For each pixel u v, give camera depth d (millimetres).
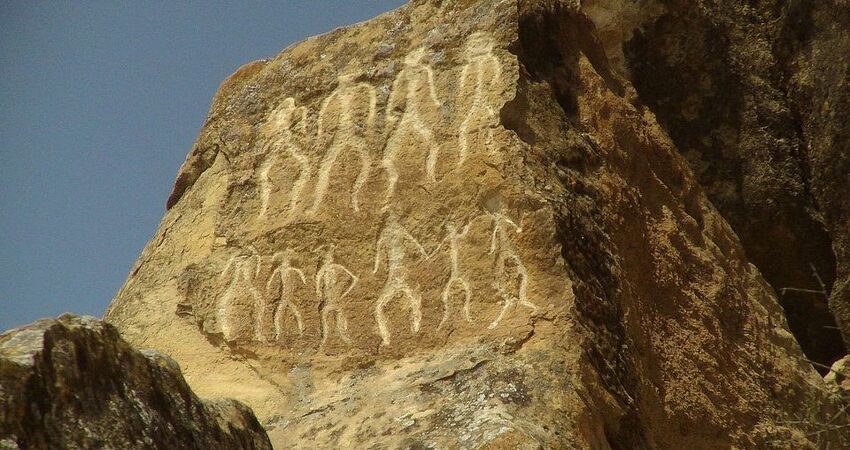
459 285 12172
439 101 13367
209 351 12984
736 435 12812
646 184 13945
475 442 10320
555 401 10891
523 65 13297
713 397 12891
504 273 12031
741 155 16078
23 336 7266
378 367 12133
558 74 13680
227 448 8133
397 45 14141
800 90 15977
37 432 6992
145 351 8102
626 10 16188
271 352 12664
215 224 13898
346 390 11969
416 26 14211
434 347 12008
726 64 16172
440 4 14242
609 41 16297
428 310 12203
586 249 12281
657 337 12758
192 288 13406
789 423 13141
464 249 12336
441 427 10750
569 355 11297
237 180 14023
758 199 15984
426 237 12609
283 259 13141
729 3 16266
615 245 12789
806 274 15977
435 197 12742
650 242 13375
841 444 13953
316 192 13406
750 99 16125
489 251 12188
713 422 12680
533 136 12867
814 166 15844
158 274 13969
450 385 11297
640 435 11625
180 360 12984
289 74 14680
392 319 12328
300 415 11797
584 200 12719
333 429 11359
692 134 16219
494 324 11789
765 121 16062
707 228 14484
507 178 12367
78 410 7266
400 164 13125
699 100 16234
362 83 14008
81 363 7402
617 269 12547
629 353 12062
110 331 7719
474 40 13633
